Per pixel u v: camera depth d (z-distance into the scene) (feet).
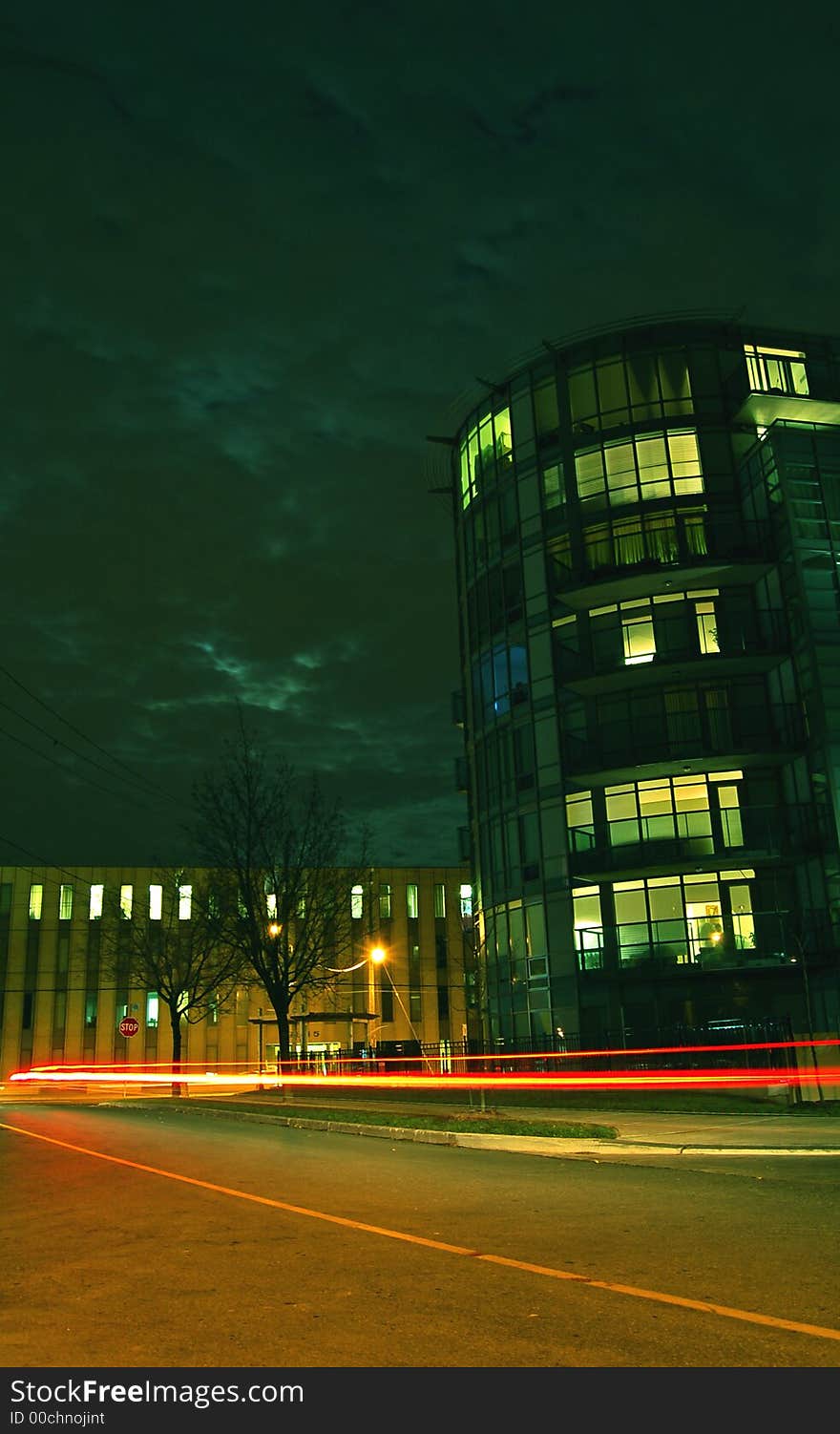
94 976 229.25
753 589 120.26
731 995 111.96
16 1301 21.35
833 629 110.11
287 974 129.49
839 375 127.34
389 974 233.96
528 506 132.05
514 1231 28.71
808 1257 23.63
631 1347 17.08
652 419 124.88
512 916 127.24
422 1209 33.37
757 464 118.83
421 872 242.78
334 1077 136.05
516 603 132.05
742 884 113.70
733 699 118.11
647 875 116.57
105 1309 20.48
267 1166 48.16
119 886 233.55
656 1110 77.51
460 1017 235.81
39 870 233.14
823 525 113.39
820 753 107.65
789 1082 77.97
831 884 105.70
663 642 120.47
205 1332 18.62
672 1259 23.91
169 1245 27.58
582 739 122.11
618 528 123.34
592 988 116.67
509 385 137.39
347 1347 17.51
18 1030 225.56
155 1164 50.01
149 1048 227.61
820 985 108.17
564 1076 115.14
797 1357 16.33
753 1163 46.80
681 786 117.39
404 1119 71.20
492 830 132.26
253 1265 24.52
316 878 134.31
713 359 126.11
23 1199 38.50
